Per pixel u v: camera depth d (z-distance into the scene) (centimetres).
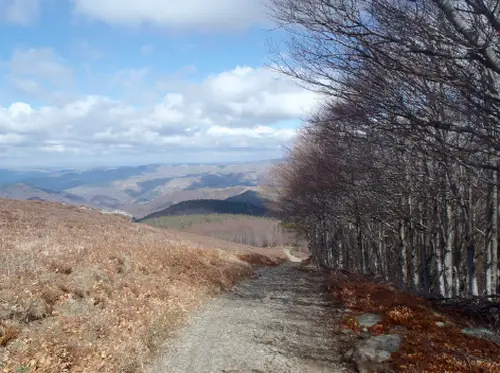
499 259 1149
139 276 1339
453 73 530
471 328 959
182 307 1251
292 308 1417
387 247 2406
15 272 970
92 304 955
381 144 826
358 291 1505
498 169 577
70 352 721
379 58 558
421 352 811
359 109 668
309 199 2502
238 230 10525
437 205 1354
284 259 5459
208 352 915
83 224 2689
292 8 584
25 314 783
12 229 1886
